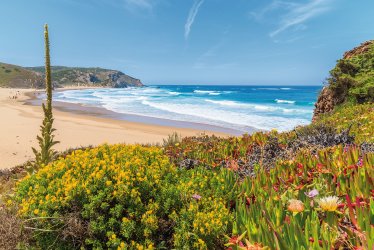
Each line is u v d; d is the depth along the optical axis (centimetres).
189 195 362
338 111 1600
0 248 309
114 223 319
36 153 576
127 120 3341
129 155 420
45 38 530
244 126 2917
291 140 677
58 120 3153
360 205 250
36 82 19212
